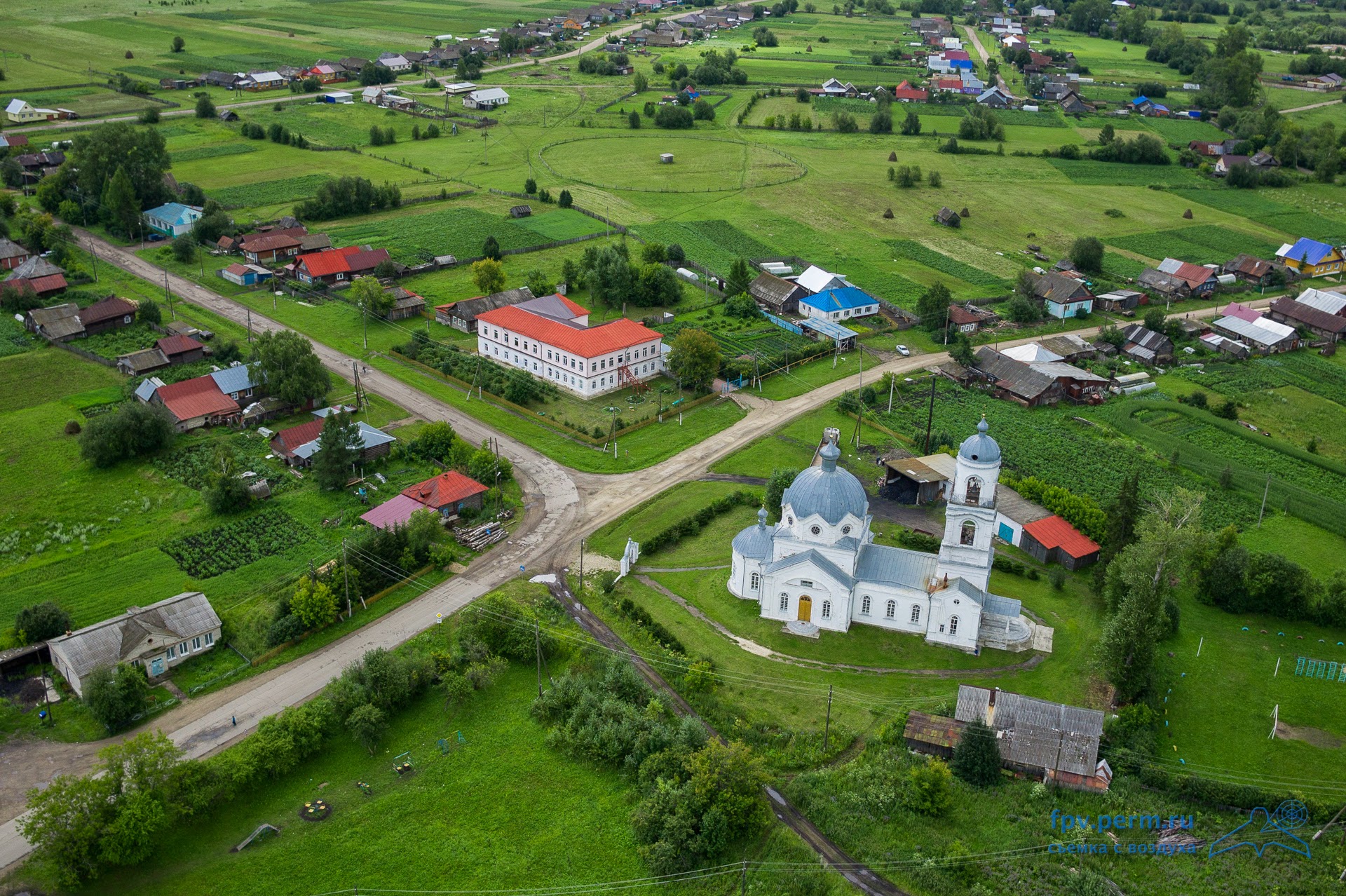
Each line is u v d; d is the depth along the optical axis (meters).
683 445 166.62
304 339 173.38
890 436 172.00
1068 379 189.12
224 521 140.50
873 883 87.25
